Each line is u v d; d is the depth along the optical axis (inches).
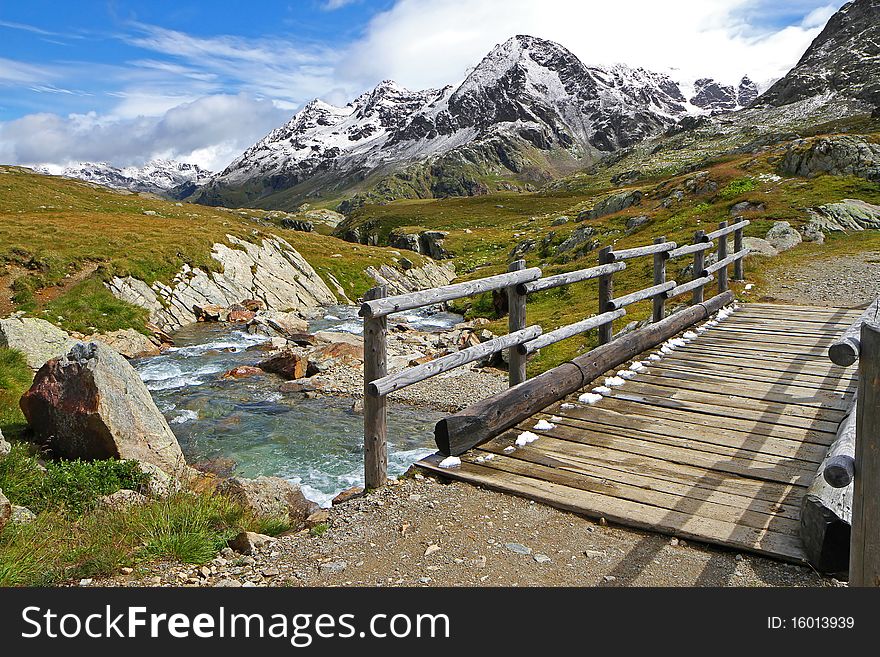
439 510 222.1
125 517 234.2
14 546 211.5
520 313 321.1
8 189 2640.3
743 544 186.1
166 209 3090.6
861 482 122.0
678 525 199.5
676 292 513.7
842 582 168.9
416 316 1499.8
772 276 850.8
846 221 1212.5
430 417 633.6
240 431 600.1
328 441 569.3
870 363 117.5
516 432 296.7
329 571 183.0
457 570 181.2
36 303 1082.7
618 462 256.2
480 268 2623.0
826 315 573.9
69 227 1535.4
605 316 395.9
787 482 230.5
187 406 688.4
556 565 182.9
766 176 1713.8
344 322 1448.1
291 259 1865.2
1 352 609.0
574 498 222.7
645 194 2105.1
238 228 1985.7
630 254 434.0
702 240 592.1
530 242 2292.1
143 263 1358.3
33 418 406.3
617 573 177.6
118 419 385.7
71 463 341.1
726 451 263.4
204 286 1434.5
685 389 358.6
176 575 183.9
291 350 939.3
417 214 6569.9
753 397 337.1
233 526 235.5
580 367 356.8
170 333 1204.5
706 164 5679.1
